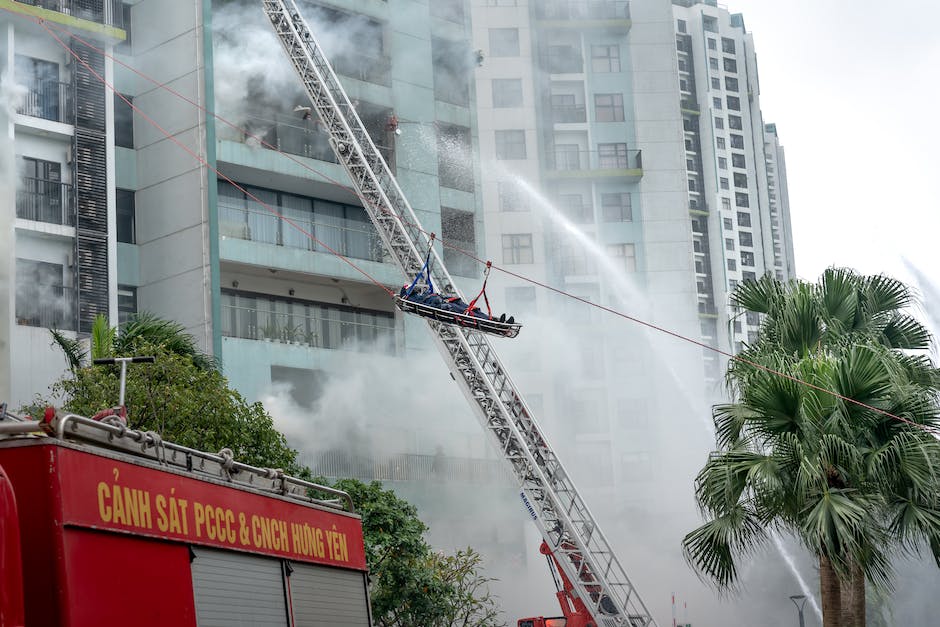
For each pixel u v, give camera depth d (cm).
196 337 4566
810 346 2303
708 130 12850
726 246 12706
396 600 3297
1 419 829
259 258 4875
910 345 2356
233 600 996
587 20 7631
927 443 1975
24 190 4031
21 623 718
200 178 4644
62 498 781
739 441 2183
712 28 13325
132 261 4725
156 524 890
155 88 4825
